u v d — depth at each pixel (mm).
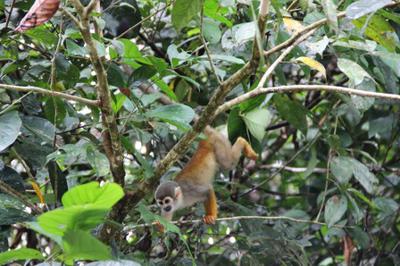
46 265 5578
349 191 10125
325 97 11461
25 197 7734
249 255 9484
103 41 8188
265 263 9859
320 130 10383
